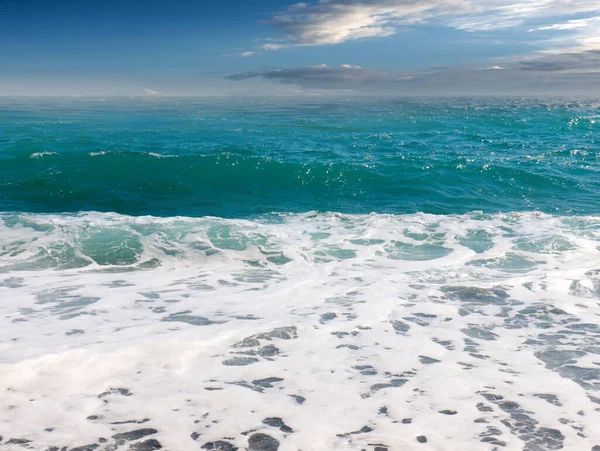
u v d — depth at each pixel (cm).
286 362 370
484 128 2427
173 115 3425
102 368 349
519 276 580
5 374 330
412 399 319
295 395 322
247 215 977
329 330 431
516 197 1121
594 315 471
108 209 1059
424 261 647
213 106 4806
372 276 587
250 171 1312
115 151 1486
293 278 584
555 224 816
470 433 280
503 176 1271
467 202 1082
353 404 312
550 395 324
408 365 368
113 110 4084
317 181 1255
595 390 331
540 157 1532
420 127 2478
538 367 367
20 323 437
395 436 277
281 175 1289
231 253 673
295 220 882
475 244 716
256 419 293
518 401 316
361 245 716
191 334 412
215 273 602
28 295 518
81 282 564
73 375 338
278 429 283
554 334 429
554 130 2325
